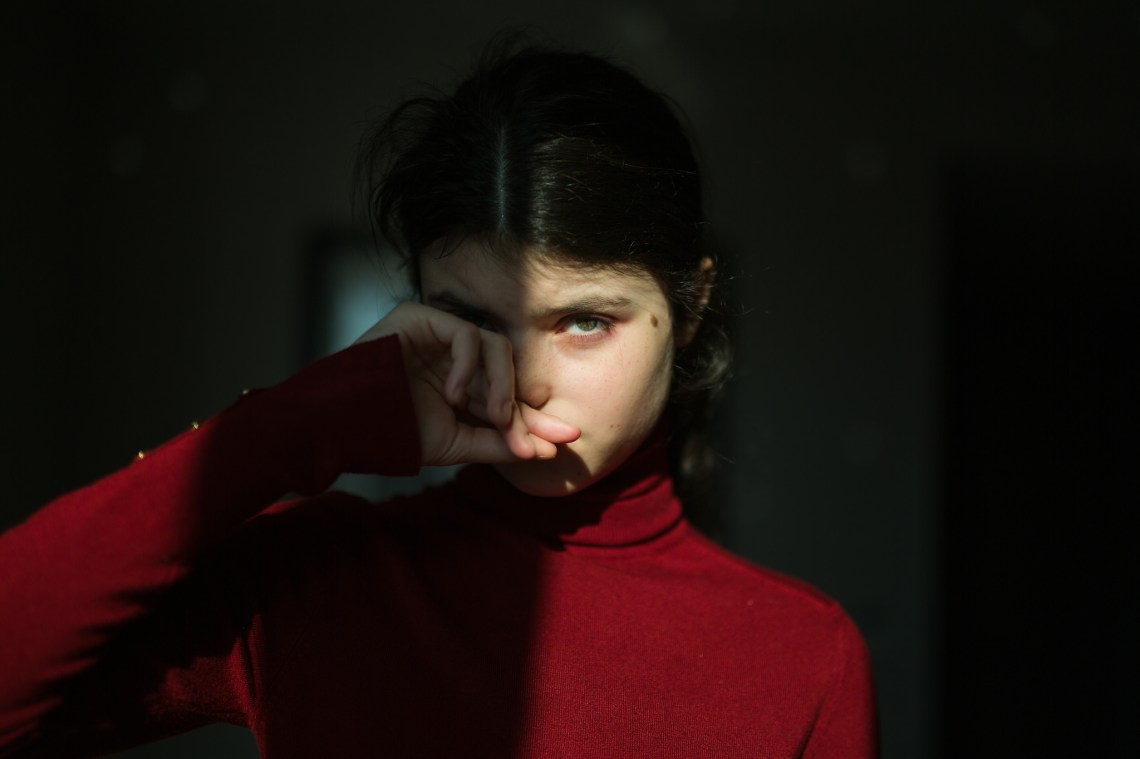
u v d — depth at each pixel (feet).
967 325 9.12
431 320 2.52
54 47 8.07
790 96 9.12
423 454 2.57
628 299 2.63
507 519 3.02
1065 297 9.23
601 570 3.01
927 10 8.84
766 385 8.94
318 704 2.56
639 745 2.72
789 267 9.03
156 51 8.87
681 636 2.95
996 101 9.20
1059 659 8.96
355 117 8.93
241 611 2.61
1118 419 9.04
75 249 8.56
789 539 8.88
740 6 8.86
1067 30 9.02
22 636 2.14
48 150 7.98
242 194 8.88
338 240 8.91
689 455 3.73
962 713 8.90
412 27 8.98
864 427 9.00
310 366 2.48
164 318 8.79
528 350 2.62
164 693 2.48
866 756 3.13
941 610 8.96
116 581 2.20
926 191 9.15
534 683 2.73
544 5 8.91
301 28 8.98
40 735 2.25
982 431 9.11
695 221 2.96
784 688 2.98
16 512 7.49
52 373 8.15
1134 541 8.84
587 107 2.68
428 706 2.61
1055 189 9.19
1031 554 9.10
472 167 2.53
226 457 2.31
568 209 2.49
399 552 2.85
